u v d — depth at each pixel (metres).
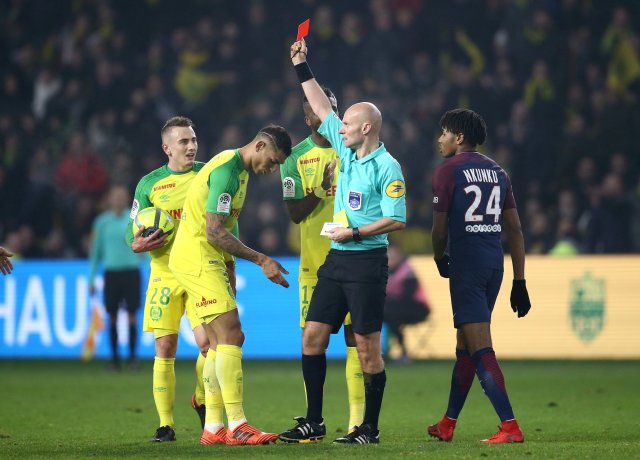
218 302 23.33
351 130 22.81
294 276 57.16
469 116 23.27
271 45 72.56
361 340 22.94
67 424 28.89
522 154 65.19
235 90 71.44
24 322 59.75
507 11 69.56
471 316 22.62
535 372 47.75
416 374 47.47
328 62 69.94
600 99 66.31
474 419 29.70
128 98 72.75
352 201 22.97
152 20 76.75
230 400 23.14
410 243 63.28
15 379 45.53
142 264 58.41
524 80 67.88
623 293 55.41
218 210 23.06
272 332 57.25
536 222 61.16
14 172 70.44
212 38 73.12
